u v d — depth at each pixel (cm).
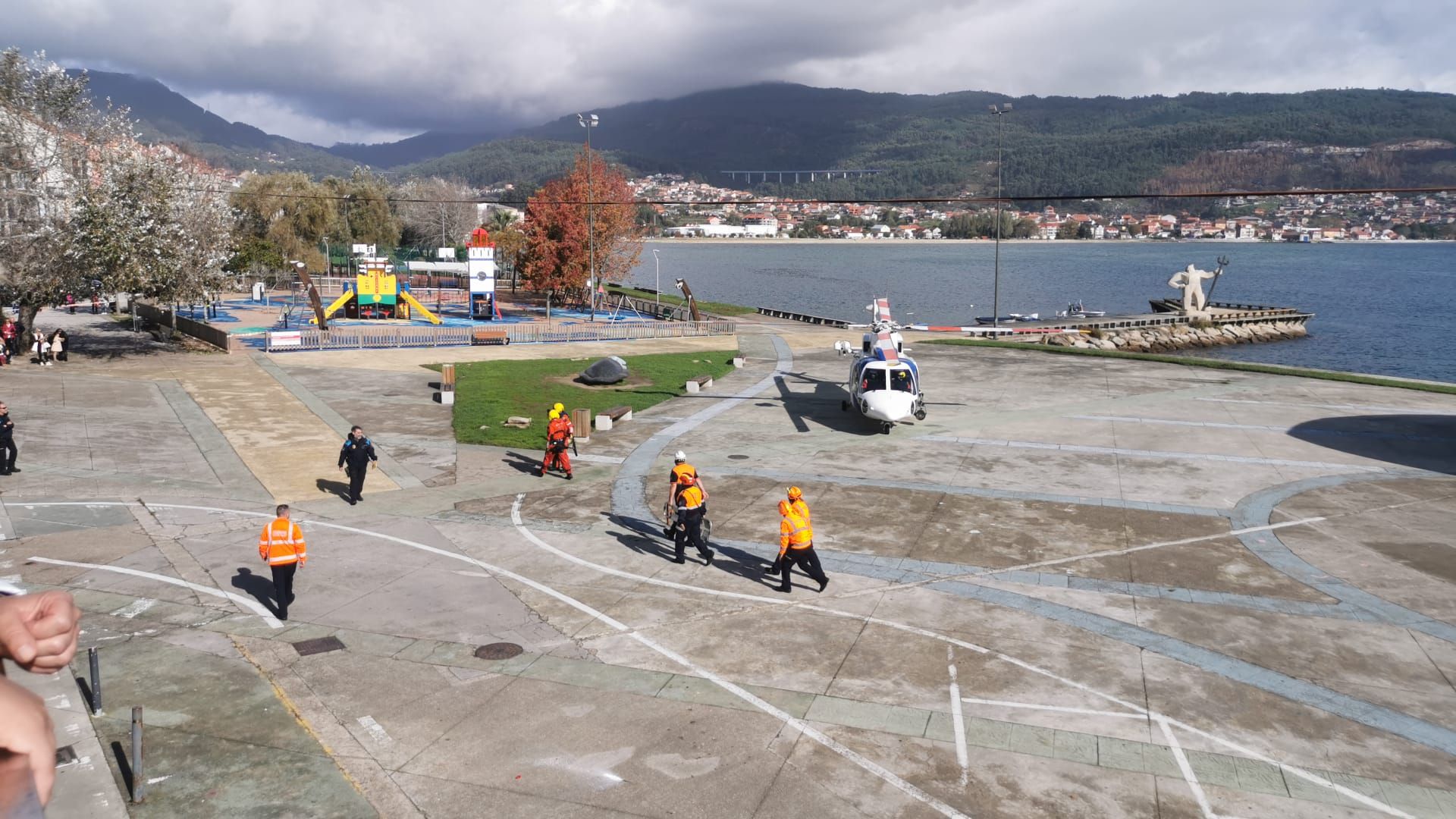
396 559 1803
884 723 1209
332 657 1379
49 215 3884
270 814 991
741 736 1174
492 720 1206
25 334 4116
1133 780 1091
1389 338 8662
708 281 16225
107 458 2459
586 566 1781
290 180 9669
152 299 5194
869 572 1759
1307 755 1148
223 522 1994
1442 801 1059
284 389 3544
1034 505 2188
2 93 3859
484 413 3166
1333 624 1535
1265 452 2681
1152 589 1681
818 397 3588
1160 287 15812
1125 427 3019
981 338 5488
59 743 862
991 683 1324
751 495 2259
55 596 185
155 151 4609
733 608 1582
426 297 8325
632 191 7831
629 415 3197
